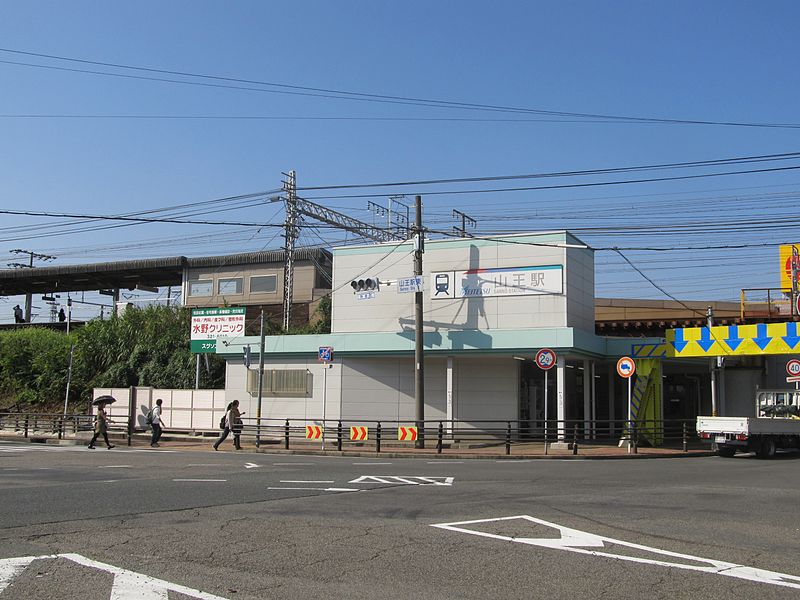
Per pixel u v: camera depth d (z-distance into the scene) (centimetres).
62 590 683
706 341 2712
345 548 870
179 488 1399
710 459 2377
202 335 3331
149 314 4434
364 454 2459
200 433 3253
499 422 2684
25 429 3241
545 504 1231
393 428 2903
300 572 757
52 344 4731
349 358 3095
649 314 3997
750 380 3303
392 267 3047
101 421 2716
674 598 679
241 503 1219
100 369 4391
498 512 1143
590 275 3033
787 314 3388
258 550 856
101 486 1422
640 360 2847
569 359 2930
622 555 848
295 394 3161
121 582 711
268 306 4791
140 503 1205
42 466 1869
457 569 775
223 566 780
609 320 3722
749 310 3672
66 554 828
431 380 3016
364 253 3103
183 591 681
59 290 5947
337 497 1301
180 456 2280
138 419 3419
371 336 2994
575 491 1410
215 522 1036
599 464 2111
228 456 2322
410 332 2942
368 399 3069
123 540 908
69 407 4209
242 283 4903
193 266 5025
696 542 930
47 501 1220
